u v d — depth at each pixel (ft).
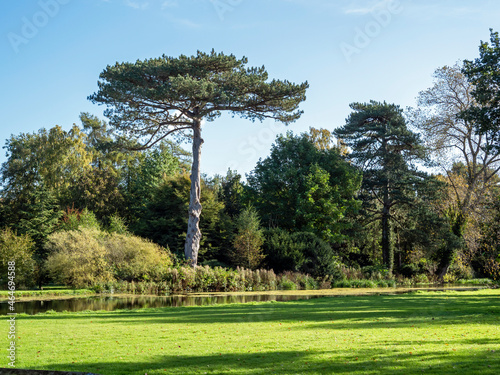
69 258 100.58
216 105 116.06
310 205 145.59
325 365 26.12
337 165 159.94
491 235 140.36
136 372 24.77
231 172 202.08
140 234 148.05
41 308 68.23
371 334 37.04
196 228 124.57
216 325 43.93
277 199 156.76
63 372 23.06
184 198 146.30
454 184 164.14
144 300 81.51
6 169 188.14
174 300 81.97
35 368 25.34
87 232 106.42
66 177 189.78
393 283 134.21
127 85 107.34
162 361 27.48
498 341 32.96
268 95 117.80
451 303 64.23
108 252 106.32
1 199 181.98
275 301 73.15
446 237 151.64
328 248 132.46
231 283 110.01
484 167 155.12
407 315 50.49
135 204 186.60
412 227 165.17
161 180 182.50
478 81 85.51
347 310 57.26
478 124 86.38
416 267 157.38
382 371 24.54
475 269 159.43
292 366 26.02
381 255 181.68
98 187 183.32
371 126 163.73
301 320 47.34
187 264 117.19
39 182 173.68
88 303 75.82
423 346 31.22
